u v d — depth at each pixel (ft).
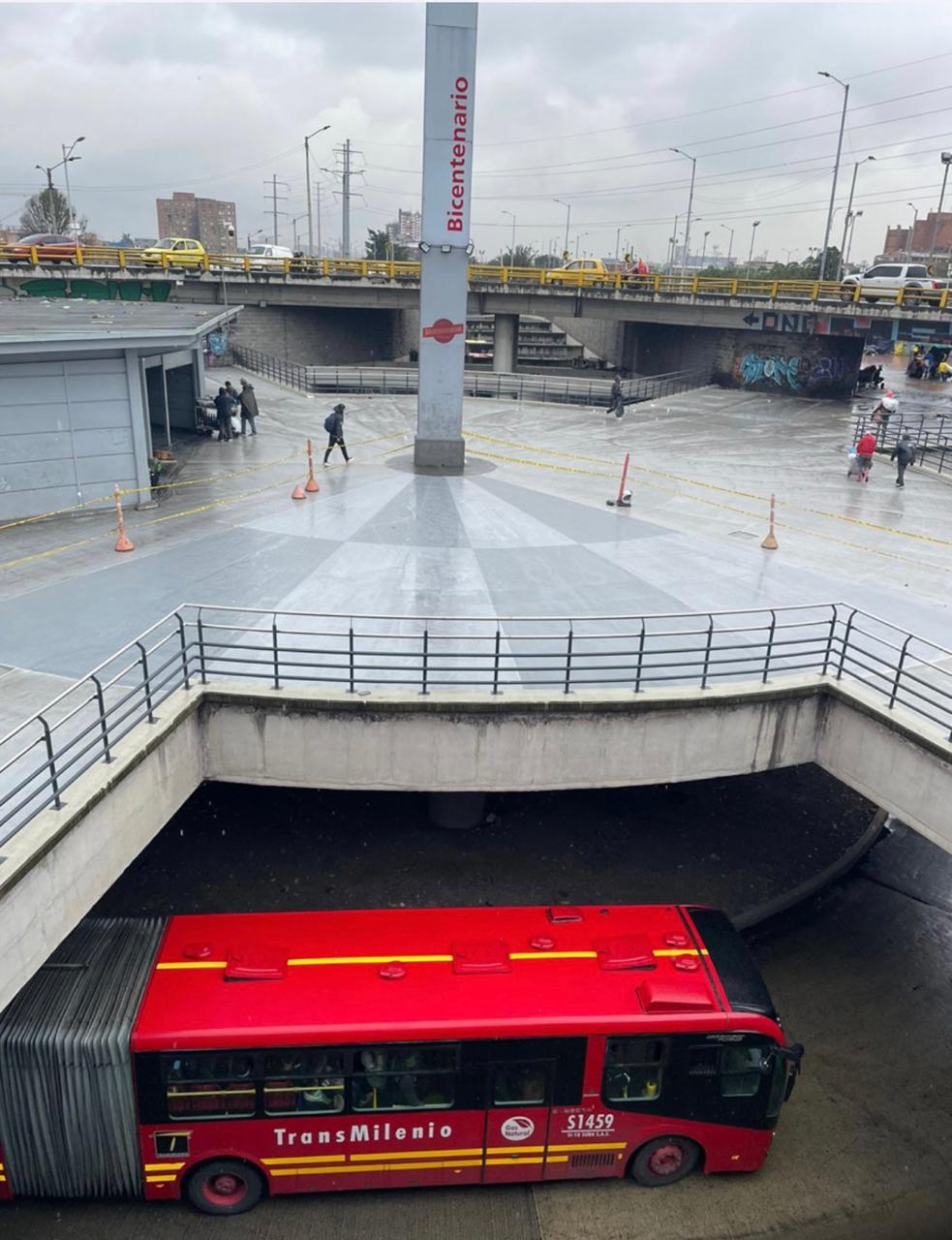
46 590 54.08
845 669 43.60
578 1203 34.86
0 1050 30.14
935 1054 42.32
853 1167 36.58
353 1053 31.37
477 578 58.03
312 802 56.24
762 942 48.98
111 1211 33.65
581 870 51.60
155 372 103.30
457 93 73.46
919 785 39.24
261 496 76.13
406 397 136.98
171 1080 31.04
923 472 96.94
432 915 35.88
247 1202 33.71
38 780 33.01
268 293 176.96
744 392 160.86
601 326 222.48
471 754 41.32
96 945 34.04
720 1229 33.99
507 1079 32.60
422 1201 34.71
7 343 60.85
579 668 40.32
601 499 79.25
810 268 277.64
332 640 47.93
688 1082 33.42
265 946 33.83
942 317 135.03
